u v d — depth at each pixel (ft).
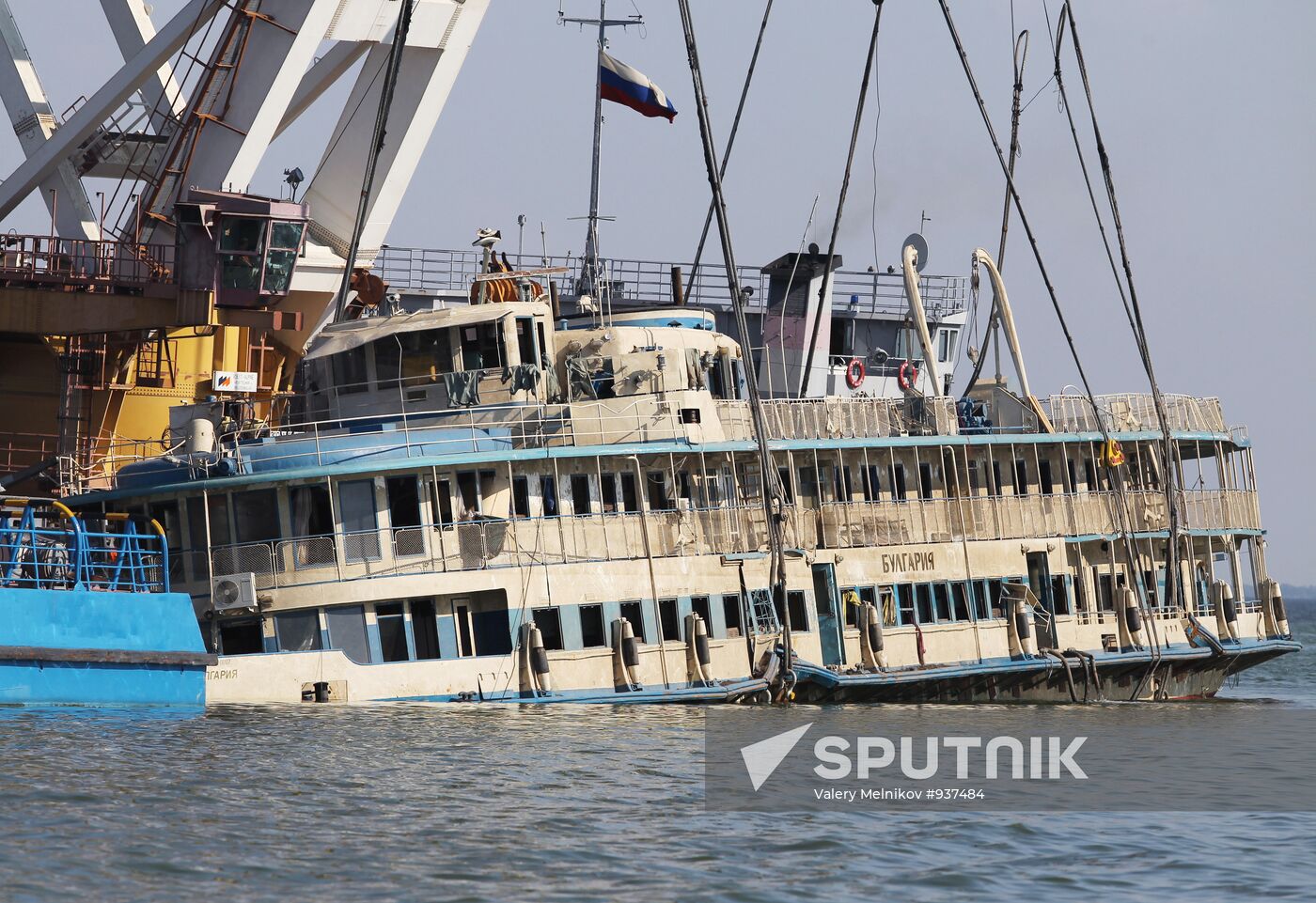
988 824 449.06
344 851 382.22
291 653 577.84
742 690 648.38
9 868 354.54
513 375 650.02
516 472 631.15
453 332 654.94
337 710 564.30
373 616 599.98
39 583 555.69
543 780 467.93
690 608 652.48
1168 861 413.18
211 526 607.78
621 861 385.91
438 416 647.15
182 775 443.32
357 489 605.31
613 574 634.84
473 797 440.86
